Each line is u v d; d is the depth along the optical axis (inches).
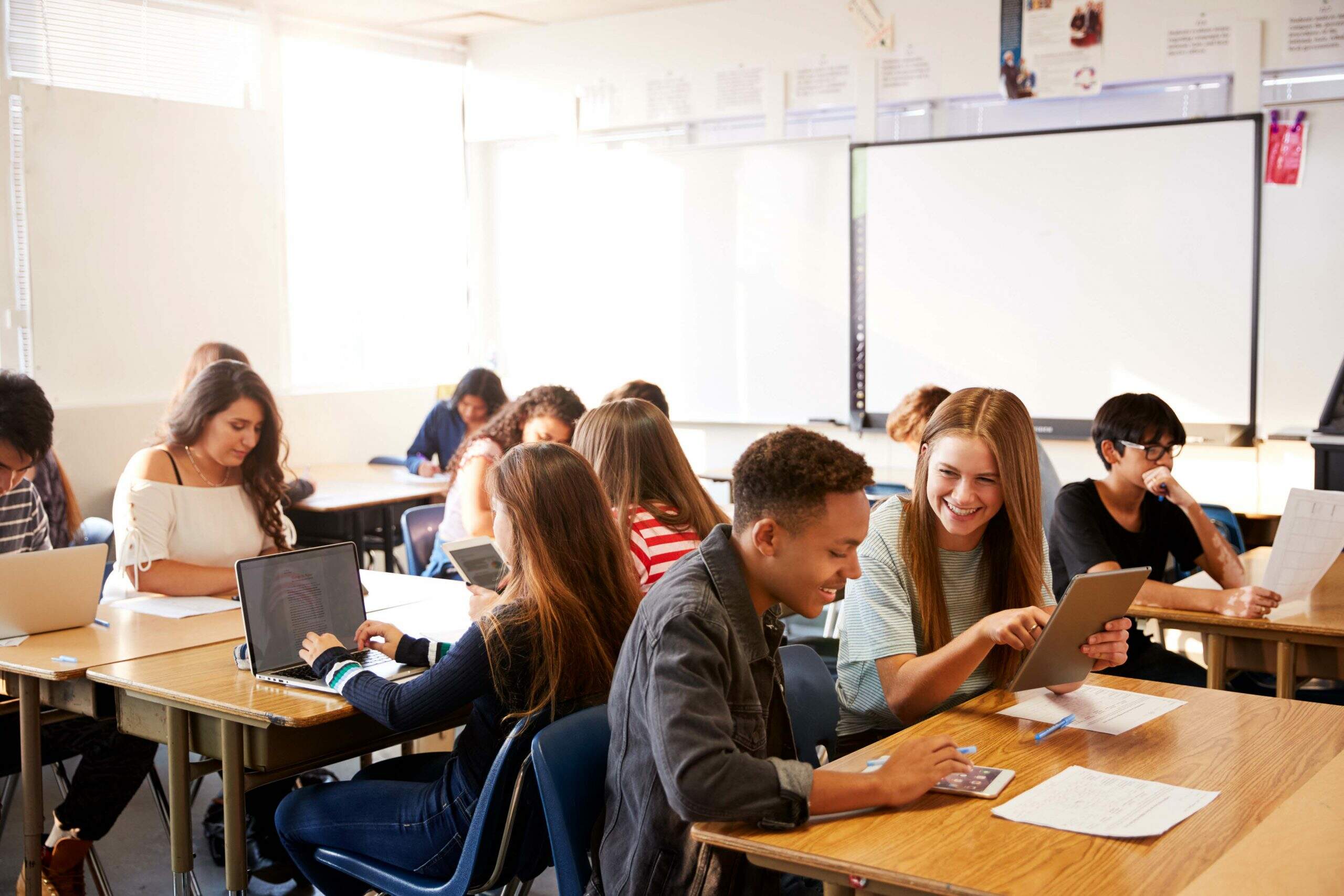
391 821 79.0
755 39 227.3
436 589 119.1
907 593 79.7
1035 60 204.1
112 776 100.1
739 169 232.2
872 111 218.5
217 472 119.6
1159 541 118.0
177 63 206.7
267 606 87.3
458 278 260.2
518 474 75.7
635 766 60.7
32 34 187.0
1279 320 192.7
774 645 64.2
